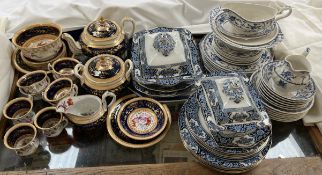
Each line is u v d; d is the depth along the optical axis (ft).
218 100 2.39
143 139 2.64
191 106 2.66
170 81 2.85
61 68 3.20
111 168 2.49
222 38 2.85
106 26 3.18
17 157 2.68
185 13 3.72
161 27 3.37
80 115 2.64
